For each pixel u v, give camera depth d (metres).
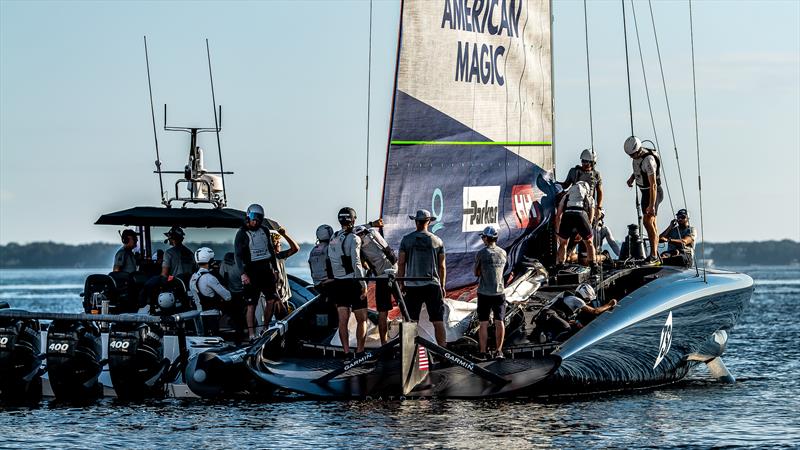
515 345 27.22
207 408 25.20
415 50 26.86
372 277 25.30
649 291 27.75
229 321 29.19
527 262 29.27
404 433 21.94
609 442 21.28
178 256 29.61
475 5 28.09
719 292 29.19
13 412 24.86
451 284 27.94
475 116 28.17
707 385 29.67
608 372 26.48
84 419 23.86
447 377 25.83
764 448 20.83
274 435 21.89
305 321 28.45
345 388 25.73
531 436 21.72
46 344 26.38
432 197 27.41
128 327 26.20
